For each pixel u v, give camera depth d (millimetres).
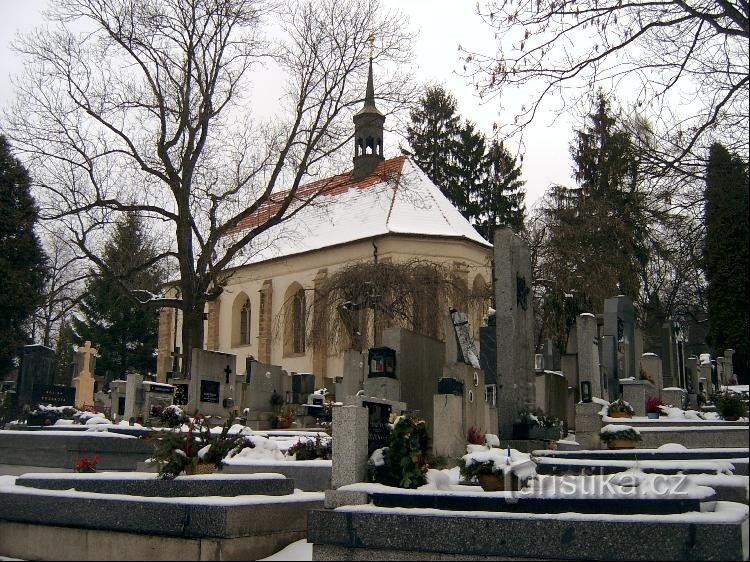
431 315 37812
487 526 8023
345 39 34250
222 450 10953
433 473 10234
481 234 58000
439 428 13305
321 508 9992
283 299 51344
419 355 18359
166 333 57219
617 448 15438
